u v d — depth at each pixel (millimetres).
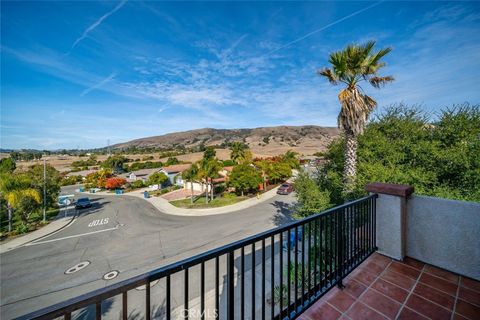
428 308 2092
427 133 8523
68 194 39500
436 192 6613
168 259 10852
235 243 1521
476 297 2197
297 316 1971
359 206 2820
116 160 62312
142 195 34344
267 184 34594
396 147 8484
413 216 2924
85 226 17875
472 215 2467
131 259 11031
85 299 941
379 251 3061
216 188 30875
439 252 2705
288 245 1996
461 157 7059
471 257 2465
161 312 6684
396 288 2379
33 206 17953
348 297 2270
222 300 6922
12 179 17125
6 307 7727
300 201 10383
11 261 11367
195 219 18250
